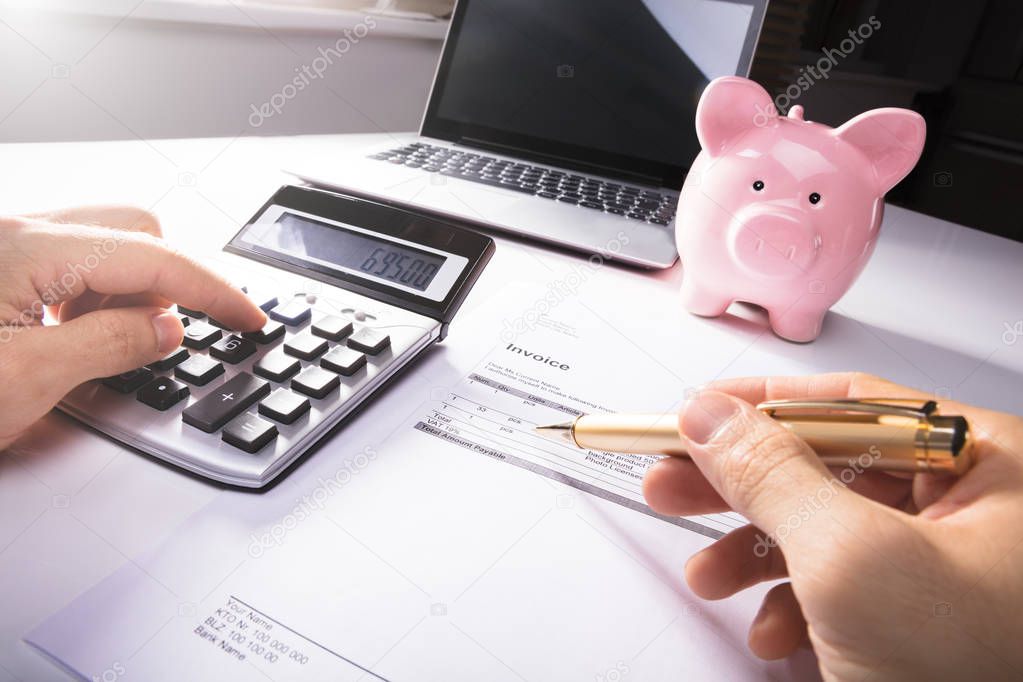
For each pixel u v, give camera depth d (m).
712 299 0.51
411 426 0.37
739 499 0.26
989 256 0.72
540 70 0.74
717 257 0.47
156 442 0.32
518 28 0.75
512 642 0.26
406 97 1.19
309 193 0.52
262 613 0.26
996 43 1.47
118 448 0.33
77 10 0.72
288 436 0.34
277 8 0.91
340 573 0.28
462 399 0.40
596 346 0.47
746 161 0.44
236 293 0.39
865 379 0.34
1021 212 1.42
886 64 1.51
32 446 0.33
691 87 0.68
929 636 0.23
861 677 0.24
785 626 0.26
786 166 0.43
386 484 0.33
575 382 0.43
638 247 0.57
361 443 0.36
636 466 0.36
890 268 0.67
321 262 0.48
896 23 1.47
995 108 1.44
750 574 0.29
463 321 0.49
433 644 0.25
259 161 0.74
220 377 0.37
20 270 0.32
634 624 0.27
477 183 0.67
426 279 0.46
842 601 0.23
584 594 0.28
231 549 0.29
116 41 0.78
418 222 0.49
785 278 0.46
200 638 0.25
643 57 0.70
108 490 0.31
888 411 0.26
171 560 0.28
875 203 0.44
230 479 0.32
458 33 0.78
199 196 0.63
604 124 0.72
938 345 0.51
